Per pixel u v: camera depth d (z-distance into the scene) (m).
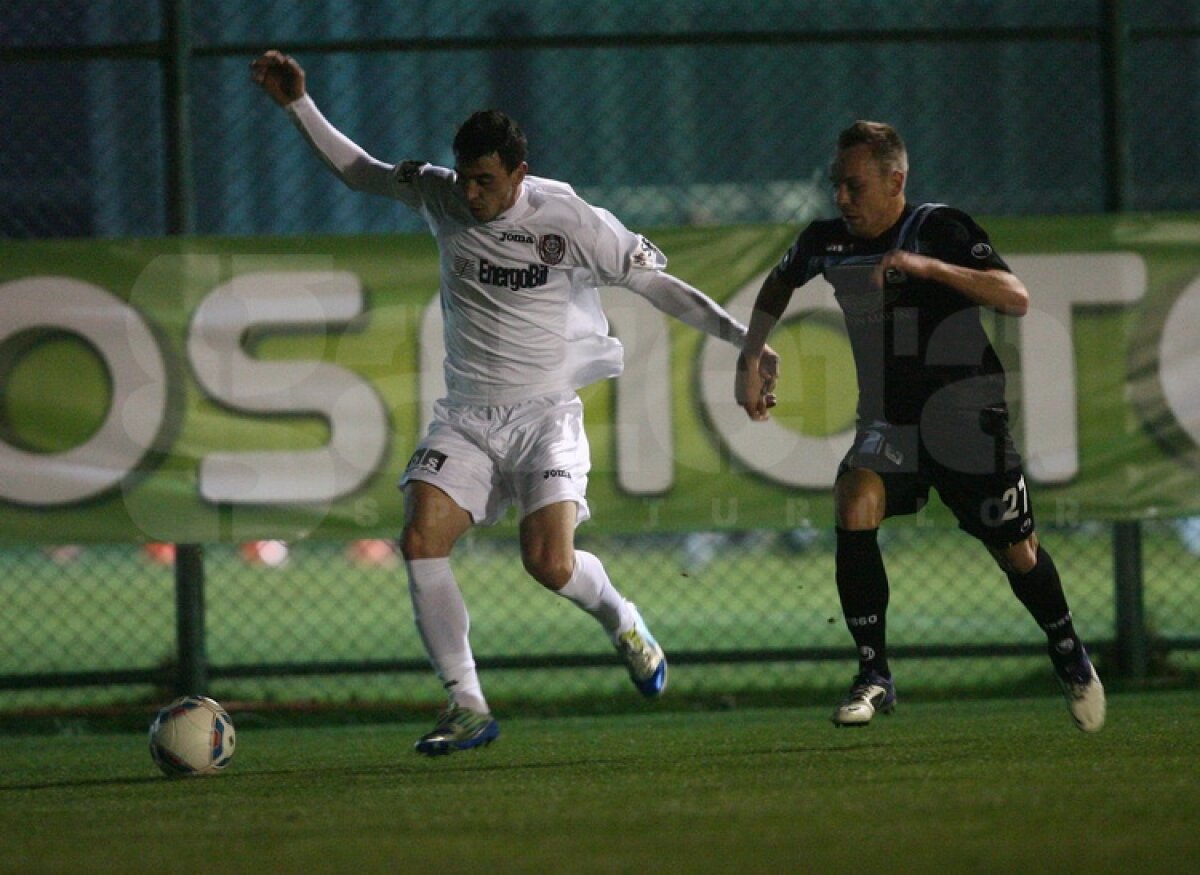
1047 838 12.47
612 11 56.31
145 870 12.26
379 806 15.26
